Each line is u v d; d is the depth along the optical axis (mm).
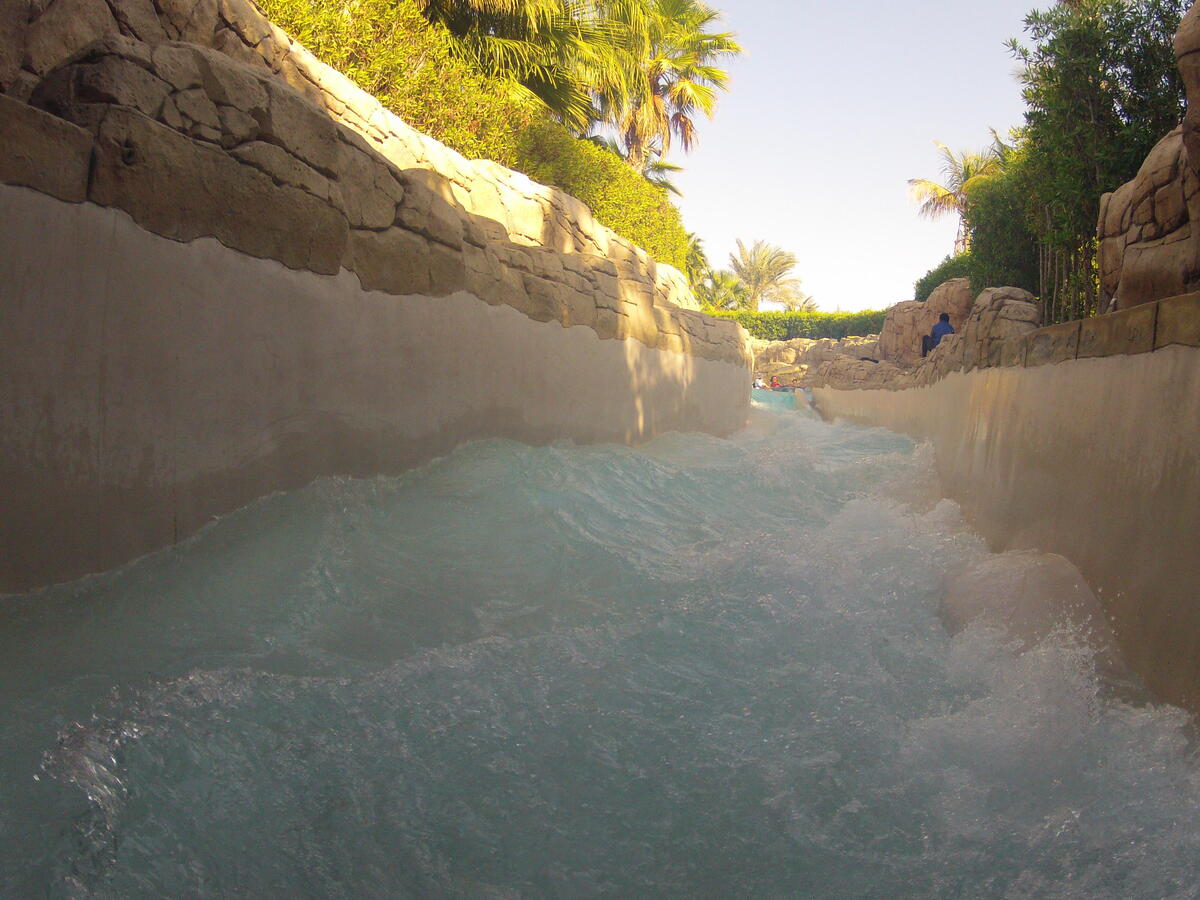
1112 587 3395
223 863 2053
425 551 4457
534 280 7219
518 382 6934
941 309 20125
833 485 8430
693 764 2701
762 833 2371
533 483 5977
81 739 2250
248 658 2986
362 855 2174
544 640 3559
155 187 3424
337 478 4707
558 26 14875
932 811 2480
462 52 12578
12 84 3361
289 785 2363
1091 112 8398
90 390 3178
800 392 28109
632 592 4328
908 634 3953
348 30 8648
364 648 3297
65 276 3059
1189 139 3666
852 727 2963
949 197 36562
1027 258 13242
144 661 2834
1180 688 2732
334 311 4645
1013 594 3936
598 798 2502
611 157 16125
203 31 5469
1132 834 2271
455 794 2451
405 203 5332
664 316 10602
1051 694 3039
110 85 3238
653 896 2121
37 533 2975
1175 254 4652
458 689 3020
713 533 5898
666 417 10648
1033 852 2260
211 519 3807
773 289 61562
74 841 1947
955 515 6562
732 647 3654
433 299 5664
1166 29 7934
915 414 12117
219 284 3822
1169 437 3020
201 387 3736
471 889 2111
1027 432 4902
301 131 4320
